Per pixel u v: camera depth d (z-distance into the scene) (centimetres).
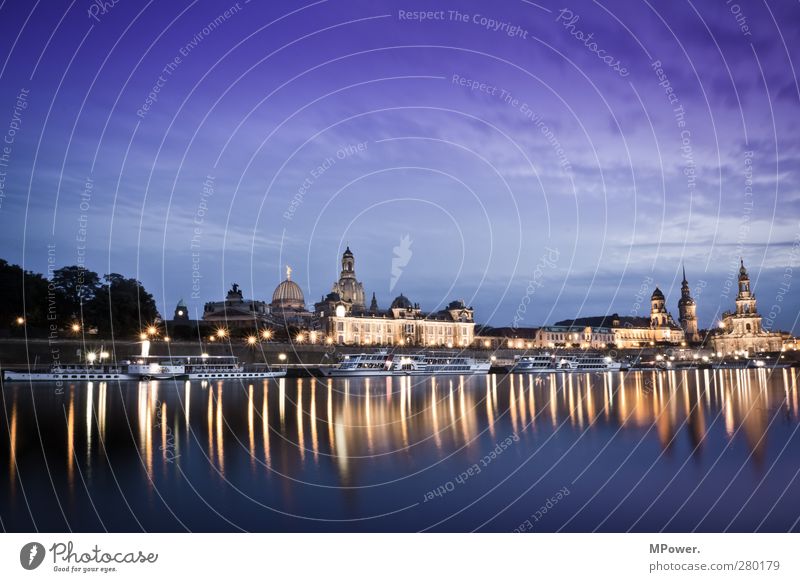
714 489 4175
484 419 7575
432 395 11238
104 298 17512
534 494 4106
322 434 6362
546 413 8231
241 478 4459
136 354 17400
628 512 3766
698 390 12238
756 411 8275
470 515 3712
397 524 3525
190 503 3897
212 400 9831
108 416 7644
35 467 4728
